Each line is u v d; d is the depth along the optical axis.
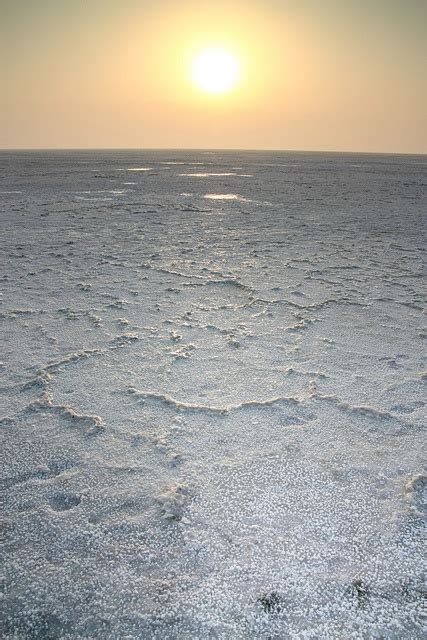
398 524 1.39
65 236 6.58
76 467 1.66
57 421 1.94
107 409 2.03
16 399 2.12
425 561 1.27
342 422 1.94
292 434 1.85
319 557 1.27
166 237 6.61
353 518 1.41
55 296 3.75
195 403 2.09
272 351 2.67
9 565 1.25
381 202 11.16
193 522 1.40
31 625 1.10
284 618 1.11
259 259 5.25
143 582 1.20
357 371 2.42
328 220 8.34
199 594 1.17
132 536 1.35
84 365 2.47
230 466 1.65
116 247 5.88
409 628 1.09
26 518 1.42
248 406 2.06
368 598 1.16
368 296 3.82
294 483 1.57
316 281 4.29
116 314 3.32
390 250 5.82
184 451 1.74
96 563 1.26
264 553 1.29
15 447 1.77
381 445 1.78
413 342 2.82
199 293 3.88
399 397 2.15
